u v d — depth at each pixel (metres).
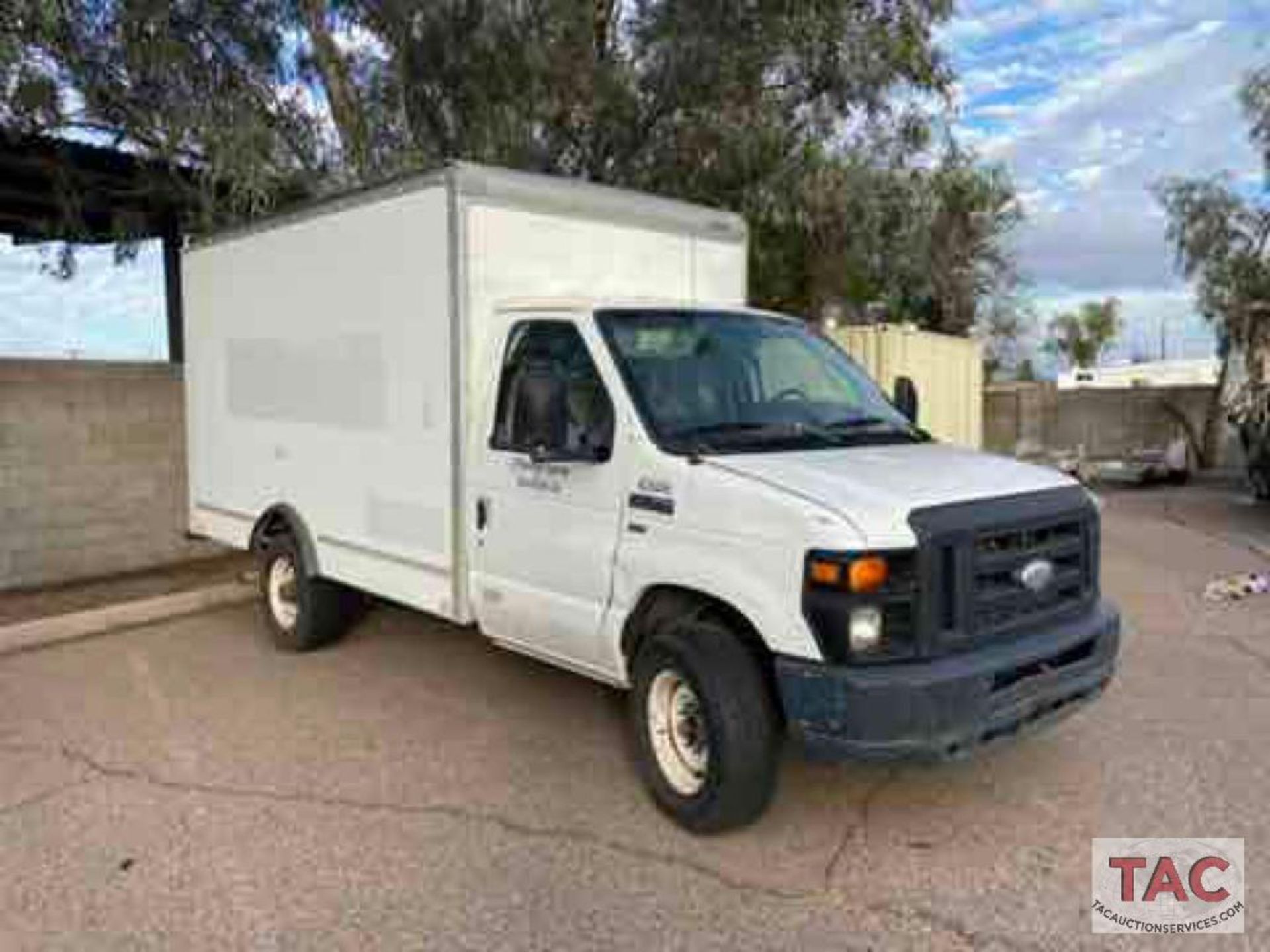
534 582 4.68
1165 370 37.56
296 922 3.39
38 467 8.39
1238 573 9.02
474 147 9.27
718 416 4.41
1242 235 17.23
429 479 5.20
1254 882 3.60
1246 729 5.07
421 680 6.04
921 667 3.50
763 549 3.66
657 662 4.06
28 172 9.93
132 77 7.48
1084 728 5.11
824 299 14.58
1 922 3.40
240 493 7.05
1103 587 8.45
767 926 3.36
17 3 6.36
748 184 9.56
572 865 3.78
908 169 10.39
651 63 9.04
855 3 8.66
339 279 5.76
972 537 3.62
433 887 3.61
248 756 4.84
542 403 4.29
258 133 7.52
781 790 4.42
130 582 8.60
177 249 11.02
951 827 4.06
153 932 3.33
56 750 4.92
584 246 5.33
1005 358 24.95
